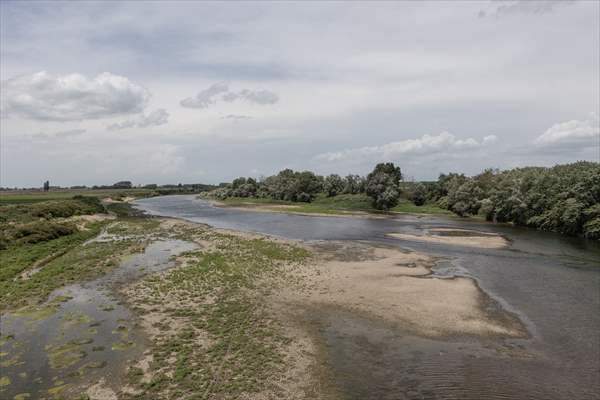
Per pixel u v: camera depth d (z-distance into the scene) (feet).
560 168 240.73
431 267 121.39
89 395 50.47
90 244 159.53
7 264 119.65
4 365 58.18
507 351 63.77
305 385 52.95
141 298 88.33
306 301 86.58
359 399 49.98
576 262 129.80
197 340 66.39
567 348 65.00
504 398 50.93
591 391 52.54
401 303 85.66
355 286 98.27
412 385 53.42
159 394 50.70
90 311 80.43
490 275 111.86
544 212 219.82
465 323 74.90
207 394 50.57
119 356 60.70
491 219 270.05
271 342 65.77
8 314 79.10
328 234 198.39
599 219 174.09
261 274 108.27
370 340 67.10
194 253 136.26
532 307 84.33
